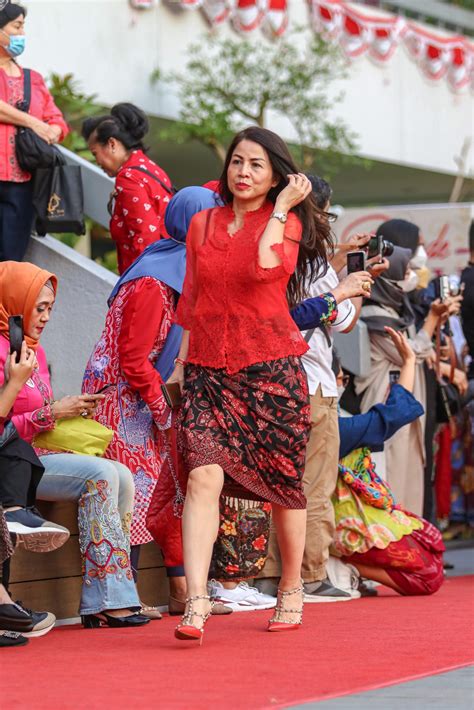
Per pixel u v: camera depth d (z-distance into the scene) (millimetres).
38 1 19797
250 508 8766
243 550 8766
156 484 8328
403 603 9422
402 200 34375
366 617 8383
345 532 9906
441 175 30312
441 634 7430
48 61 20016
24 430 7809
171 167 27375
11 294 7668
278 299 7051
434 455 12945
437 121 29469
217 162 26750
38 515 7445
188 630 6770
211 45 22797
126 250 9984
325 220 7461
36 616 7379
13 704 5273
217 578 8766
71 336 10203
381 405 10094
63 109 15750
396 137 28234
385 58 27438
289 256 7059
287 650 6754
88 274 10133
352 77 26859
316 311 7598
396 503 10703
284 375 7027
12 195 10172
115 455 8375
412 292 12008
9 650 6836
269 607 9008
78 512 7879
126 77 21484
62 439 7941
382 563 9891
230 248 7039
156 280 8328
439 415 12398
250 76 22719
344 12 25875
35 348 7832
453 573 12000
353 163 25312
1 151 10070
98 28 20938
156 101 22047
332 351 9797
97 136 10195
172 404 7301
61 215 10242
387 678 5910
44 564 7980
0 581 7176
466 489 13828
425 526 10172
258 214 7156
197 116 21750
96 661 6402
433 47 29109
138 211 9805
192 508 6875
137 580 8625
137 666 6234
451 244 17859
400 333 10523
